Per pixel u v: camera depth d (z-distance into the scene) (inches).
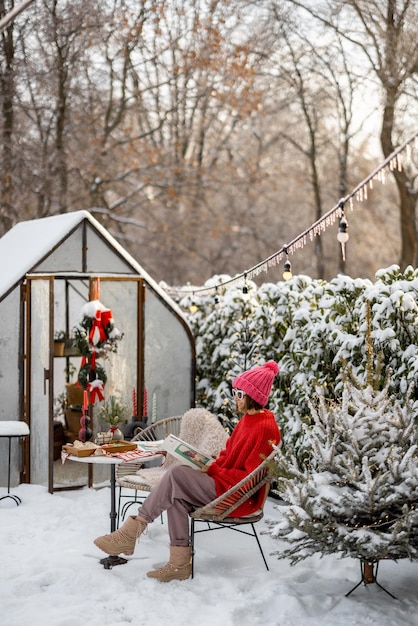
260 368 202.8
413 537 169.5
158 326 303.9
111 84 678.5
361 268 1005.2
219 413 315.3
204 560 206.5
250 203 966.4
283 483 180.5
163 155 771.4
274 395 271.9
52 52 584.1
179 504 190.7
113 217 714.2
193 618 168.7
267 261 259.9
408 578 191.9
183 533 190.7
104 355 273.0
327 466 179.8
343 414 180.2
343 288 241.8
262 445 195.3
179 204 892.6
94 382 269.1
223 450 206.4
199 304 337.7
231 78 706.8
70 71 610.9
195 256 957.8
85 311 270.8
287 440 259.6
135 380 300.0
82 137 655.8
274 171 924.6
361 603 174.4
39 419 281.1
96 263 293.3
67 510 254.4
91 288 287.7
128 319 298.2
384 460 175.9
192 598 178.9
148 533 226.5
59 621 164.4
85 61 613.6
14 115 581.9
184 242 936.9
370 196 936.3
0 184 568.7
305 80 740.7
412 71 538.0
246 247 978.7
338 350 240.8
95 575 189.8
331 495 171.9
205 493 193.0
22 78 558.6
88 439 244.5
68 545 217.2
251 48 694.5
